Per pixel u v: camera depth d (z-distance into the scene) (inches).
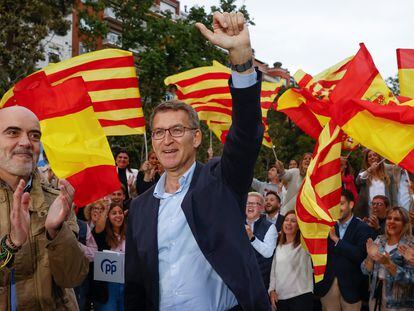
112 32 1451.8
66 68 248.7
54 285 125.5
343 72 283.0
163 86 943.7
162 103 117.0
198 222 108.8
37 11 745.6
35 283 122.2
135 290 118.2
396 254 217.0
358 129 212.2
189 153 115.3
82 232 244.8
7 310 119.2
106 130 253.8
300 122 277.4
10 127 120.9
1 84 716.7
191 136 115.1
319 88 279.4
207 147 887.7
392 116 205.5
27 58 742.5
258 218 266.4
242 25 100.9
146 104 946.1
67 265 118.6
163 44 965.2
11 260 111.0
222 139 338.6
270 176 410.3
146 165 321.1
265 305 108.7
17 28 722.8
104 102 253.3
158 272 111.8
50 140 178.5
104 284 248.7
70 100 180.7
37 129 124.8
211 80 339.9
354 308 248.2
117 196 287.4
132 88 256.4
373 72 234.7
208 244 107.4
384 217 280.4
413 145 204.4
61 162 177.6
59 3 812.0
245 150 106.0
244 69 102.7
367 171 323.0
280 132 1396.4
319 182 225.5
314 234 220.7
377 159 322.3
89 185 177.5
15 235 108.4
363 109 211.0
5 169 120.8
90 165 178.1
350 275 249.0
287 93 280.8
